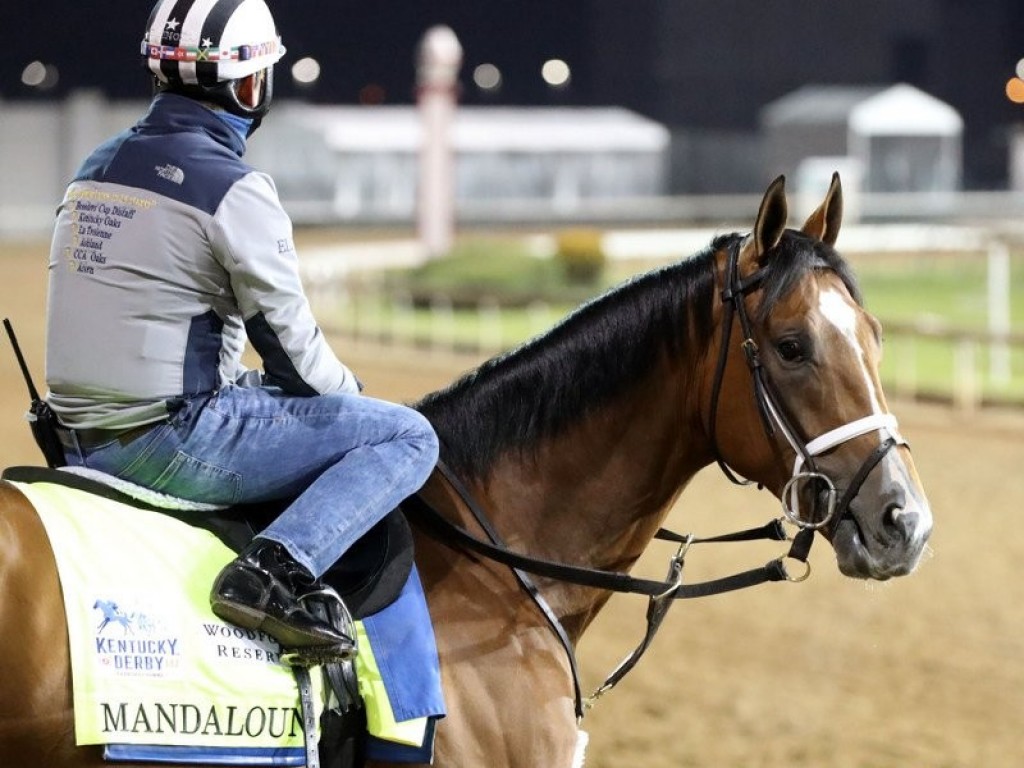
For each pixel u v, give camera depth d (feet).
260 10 15.72
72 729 13.93
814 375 16.05
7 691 13.57
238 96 15.78
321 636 14.83
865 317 16.34
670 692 35.96
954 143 203.10
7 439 64.80
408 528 16.24
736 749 32.24
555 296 107.96
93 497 15.08
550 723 16.47
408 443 15.67
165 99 15.55
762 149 239.50
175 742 14.35
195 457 15.15
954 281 136.67
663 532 18.48
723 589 17.26
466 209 208.85
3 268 144.77
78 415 15.23
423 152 141.08
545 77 313.94
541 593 17.24
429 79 139.23
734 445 16.80
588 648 39.19
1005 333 76.64
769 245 16.44
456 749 15.90
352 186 206.90
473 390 17.52
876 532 15.72
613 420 17.34
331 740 15.51
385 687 15.40
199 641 14.60
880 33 283.38
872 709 35.17
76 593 14.10
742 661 38.58
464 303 121.39
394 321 113.29
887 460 15.87
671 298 17.15
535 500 17.42
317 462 15.53
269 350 15.40
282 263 15.05
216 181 14.92
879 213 183.73
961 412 76.69
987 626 42.01
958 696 36.24
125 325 14.90
